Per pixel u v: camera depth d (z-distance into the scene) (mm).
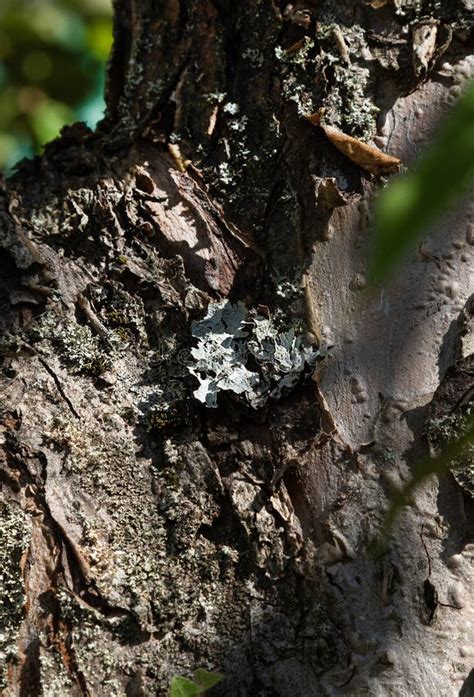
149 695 1410
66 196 1492
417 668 1405
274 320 1456
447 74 1465
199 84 1505
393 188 1104
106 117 1535
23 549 1430
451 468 1421
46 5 2516
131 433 1449
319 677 1408
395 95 1469
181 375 1456
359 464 1430
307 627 1414
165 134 1503
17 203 1494
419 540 1417
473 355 1431
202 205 1480
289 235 1466
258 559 1424
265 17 1497
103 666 1414
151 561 1429
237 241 1473
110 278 1475
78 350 1464
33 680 1416
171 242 1477
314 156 1470
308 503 1431
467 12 1470
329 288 1454
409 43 1473
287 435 1441
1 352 1466
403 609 1412
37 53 2514
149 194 1485
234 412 1446
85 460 1444
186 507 1435
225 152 1487
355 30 1480
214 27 1509
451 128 1055
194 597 1423
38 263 1477
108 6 2557
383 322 1444
